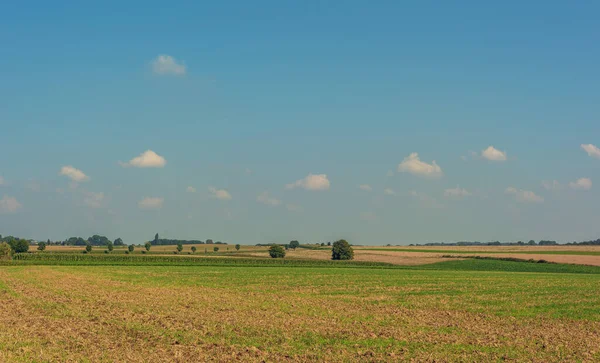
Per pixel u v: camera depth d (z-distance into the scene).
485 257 148.38
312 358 26.42
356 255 166.75
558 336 33.81
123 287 62.75
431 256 160.00
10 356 25.44
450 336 32.81
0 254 119.81
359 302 51.34
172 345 28.58
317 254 192.62
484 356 27.36
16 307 43.31
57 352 26.45
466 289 66.62
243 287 65.81
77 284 65.94
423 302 52.12
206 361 25.20
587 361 26.66
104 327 33.72
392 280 79.69
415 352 28.05
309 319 39.00
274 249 162.62
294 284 71.00
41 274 82.44
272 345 29.34
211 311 42.31
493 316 43.16
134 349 27.53
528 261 134.62
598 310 47.72
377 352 28.00
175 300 49.47
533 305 50.91
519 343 30.95
